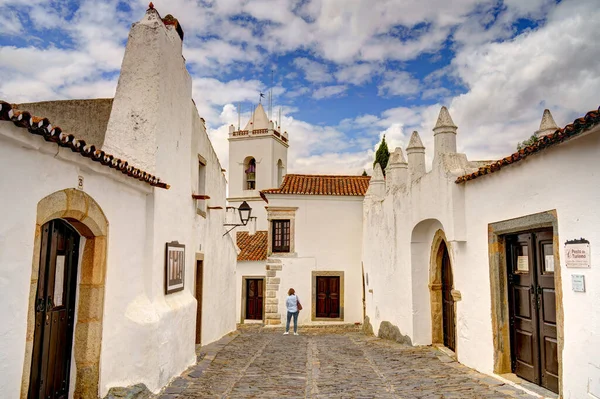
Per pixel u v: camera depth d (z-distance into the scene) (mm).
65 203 5410
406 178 13070
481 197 8281
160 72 8320
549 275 6707
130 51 8391
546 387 6766
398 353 11016
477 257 8445
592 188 5449
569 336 5820
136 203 7516
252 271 25438
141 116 8164
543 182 6441
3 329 4359
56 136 4727
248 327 22719
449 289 11125
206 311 13180
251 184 38125
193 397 7207
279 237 23125
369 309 18109
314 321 22406
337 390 7637
